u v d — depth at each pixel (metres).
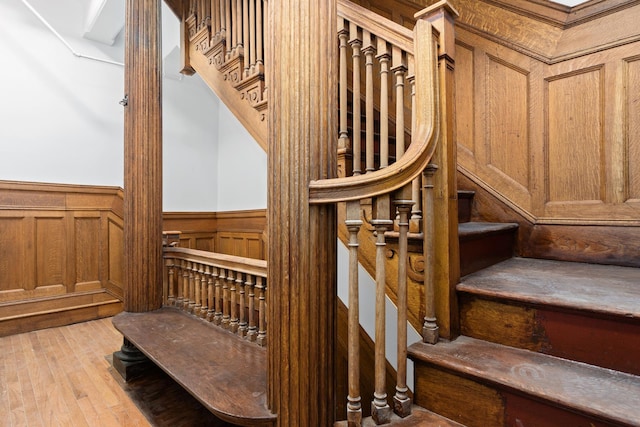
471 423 0.94
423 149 1.02
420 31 1.15
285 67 1.00
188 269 2.24
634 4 1.59
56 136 3.27
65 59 3.34
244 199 4.31
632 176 1.60
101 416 1.67
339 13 1.45
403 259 0.99
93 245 3.35
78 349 2.51
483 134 2.05
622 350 0.89
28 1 3.13
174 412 1.71
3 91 2.99
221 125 4.63
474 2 2.09
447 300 1.15
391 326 1.60
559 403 0.78
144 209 2.24
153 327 1.93
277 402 1.00
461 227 1.66
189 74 2.79
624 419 0.70
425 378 1.04
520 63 1.92
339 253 1.67
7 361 2.30
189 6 2.68
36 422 1.61
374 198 0.94
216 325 1.96
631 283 1.23
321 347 0.98
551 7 1.82
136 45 2.23
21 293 2.96
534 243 1.86
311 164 0.97
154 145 2.29
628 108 1.61
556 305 0.98
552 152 1.83
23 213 3.00
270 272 1.02
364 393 1.62
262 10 1.94
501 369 0.93
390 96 2.19
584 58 1.72
